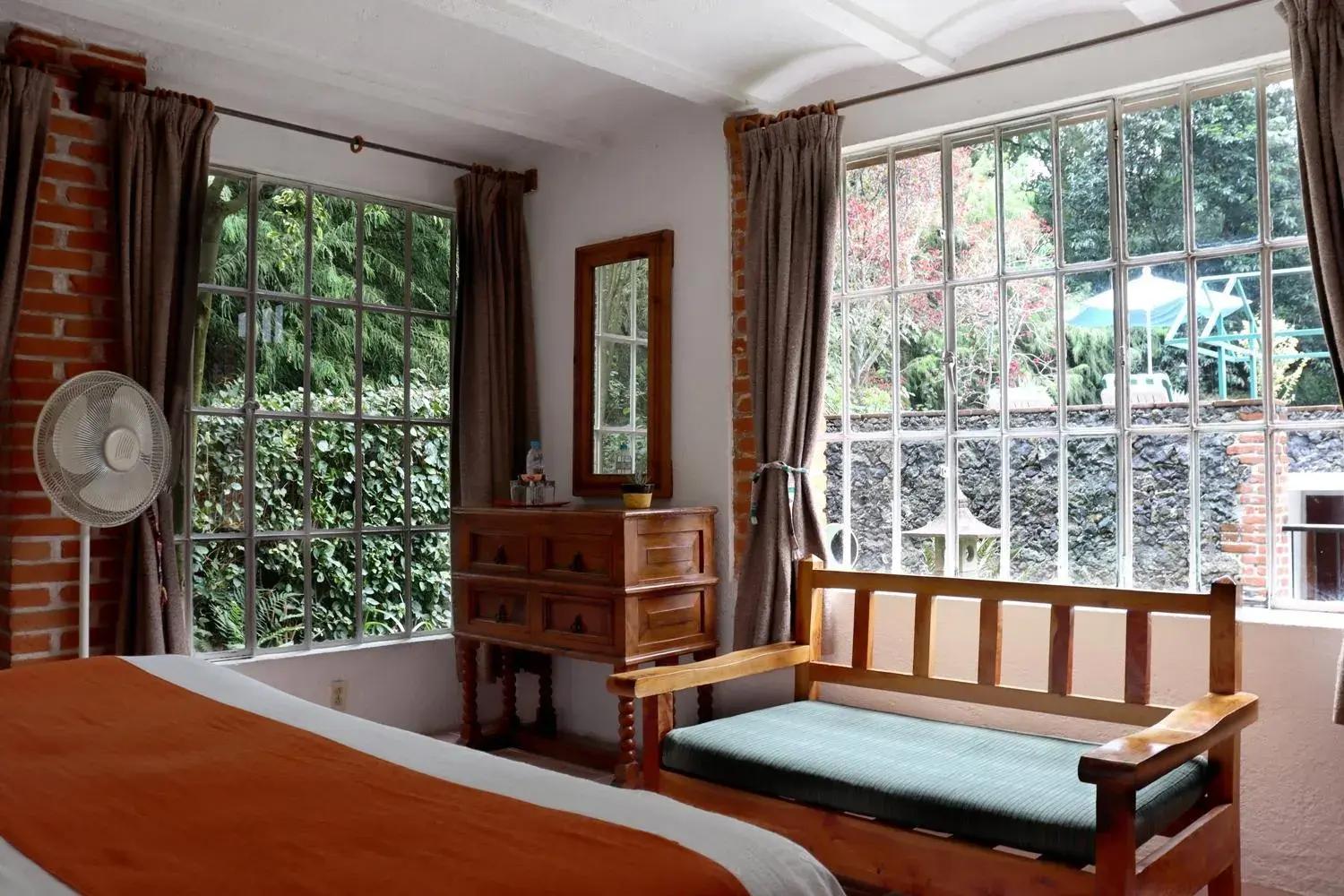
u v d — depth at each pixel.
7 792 1.56
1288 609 2.88
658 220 4.09
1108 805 1.95
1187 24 2.95
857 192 3.69
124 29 3.08
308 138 4.02
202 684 2.29
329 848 1.34
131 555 3.25
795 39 3.36
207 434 3.78
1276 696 2.78
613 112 4.02
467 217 4.40
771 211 3.62
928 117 3.44
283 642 3.96
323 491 4.09
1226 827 2.37
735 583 3.82
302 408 4.04
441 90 3.73
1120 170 3.14
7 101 3.05
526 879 1.24
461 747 1.86
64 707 2.06
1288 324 2.88
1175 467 3.05
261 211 3.94
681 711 3.92
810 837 2.47
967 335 3.43
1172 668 2.93
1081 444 3.20
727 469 3.84
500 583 3.89
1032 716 3.12
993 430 3.37
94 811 1.48
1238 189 2.95
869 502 3.63
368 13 3.13
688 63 3.50
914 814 2.29
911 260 3.55
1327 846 2.70
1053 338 3.26
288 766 1.69
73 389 2.93
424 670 4.32
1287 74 2.86
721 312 3.88
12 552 3.10
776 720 2.93
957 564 3.42
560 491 4.43
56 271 3.20
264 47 3.28
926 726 2.89
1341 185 2.58
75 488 2.93
